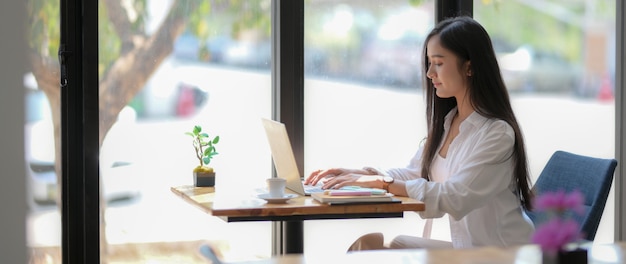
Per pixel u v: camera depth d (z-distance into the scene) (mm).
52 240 3273
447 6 3627
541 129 3748
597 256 1871
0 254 3203
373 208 2664
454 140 3006
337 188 2875
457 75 2975
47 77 3232
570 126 3783
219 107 3422
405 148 3629
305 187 3043
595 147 3811
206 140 3408
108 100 3287
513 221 2908
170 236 3408
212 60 3404
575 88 3783
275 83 3461
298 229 3506
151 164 3359
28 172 3225
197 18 3383
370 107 3578
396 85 3607
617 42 3785
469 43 2943
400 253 1910
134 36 3309
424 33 3631
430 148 3129
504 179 2859
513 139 2873
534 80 3730
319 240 3555
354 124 3557
